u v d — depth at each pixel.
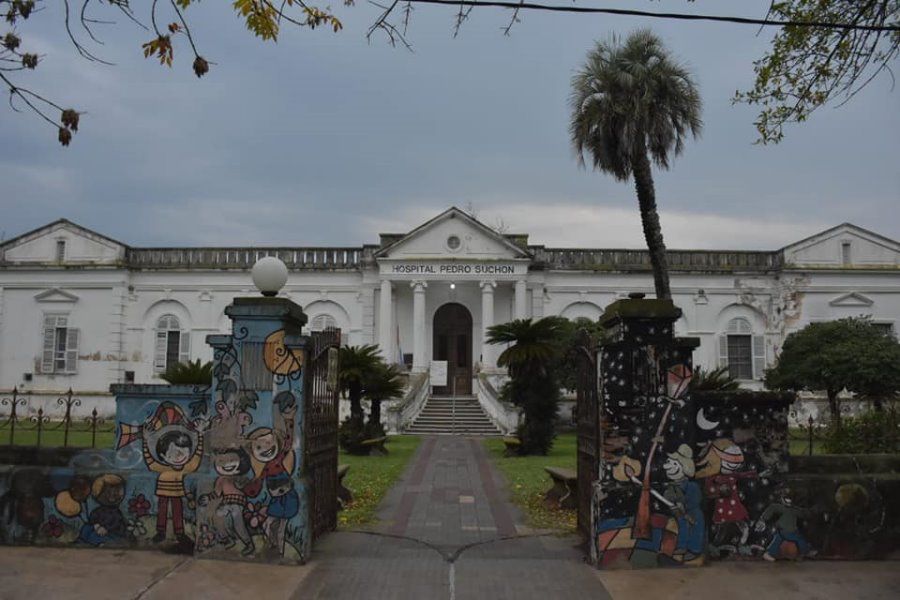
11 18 5.98
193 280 34.22
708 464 7.77
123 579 7.02
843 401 30.45
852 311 33.19
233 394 7.81
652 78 20.95
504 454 20.06
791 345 27.95
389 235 33.75
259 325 7.88
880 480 7.93
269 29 6.48
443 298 34.69
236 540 7.67
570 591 6.94
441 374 27.41
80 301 34.09
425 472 15.95
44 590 6.68
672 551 7.60
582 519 8.87
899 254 33.47
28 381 33.75
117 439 8.12
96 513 7.98
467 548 8.59
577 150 21.95
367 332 33.78
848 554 7.82
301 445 7.75
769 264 33.94
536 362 19.80
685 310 33.69
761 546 7.75
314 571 7.45
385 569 7.62
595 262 34.25
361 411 20.70
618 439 7.68
